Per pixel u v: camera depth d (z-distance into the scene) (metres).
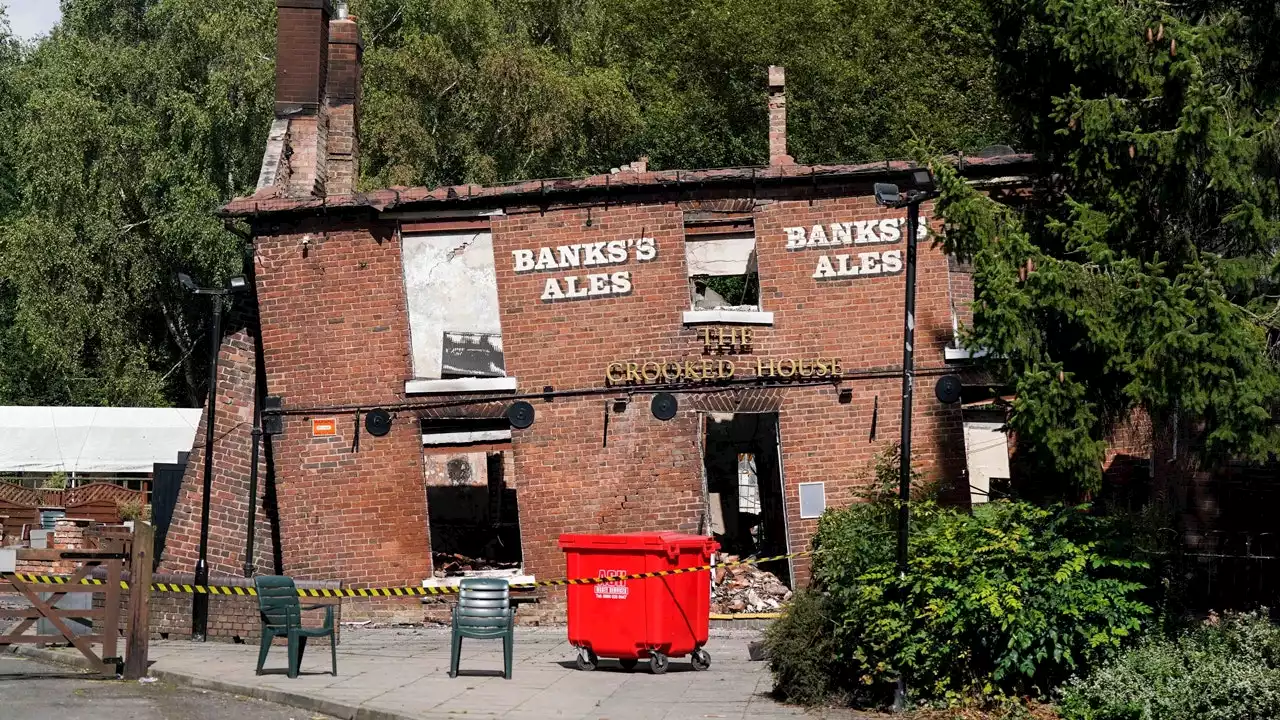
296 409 20.67
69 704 12.31
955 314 20.31
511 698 12.77
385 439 20.58
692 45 45.41
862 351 20.30
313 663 15.36
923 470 19.97
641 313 20.45
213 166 42.22
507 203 20.64
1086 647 11.98
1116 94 13.00
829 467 20.17
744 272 22.02
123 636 17.12
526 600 20.25
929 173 13.01
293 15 22.44
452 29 43.97
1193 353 11.64
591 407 20.42
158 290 44.69
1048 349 12.59
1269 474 17.56
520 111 42.75
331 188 22.98
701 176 20.19
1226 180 12.22
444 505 28.22
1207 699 11.04
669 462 20.27
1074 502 15.80
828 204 20.47
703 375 20.27
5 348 51.22
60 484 37.50
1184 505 17.62
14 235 42.72
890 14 46.72
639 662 15.75
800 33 44.50
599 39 47.84
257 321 21.55
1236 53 12.78
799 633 12.86
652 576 14.60
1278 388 11.80
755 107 43.88
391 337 20.72
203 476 21.12
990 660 12.33
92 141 42.22
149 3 47.19
